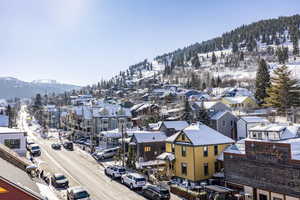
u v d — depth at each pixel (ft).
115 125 270.46
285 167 87.71
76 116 301.22
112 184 118.93
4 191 29.53
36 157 170.81
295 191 84.69
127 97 537.65
